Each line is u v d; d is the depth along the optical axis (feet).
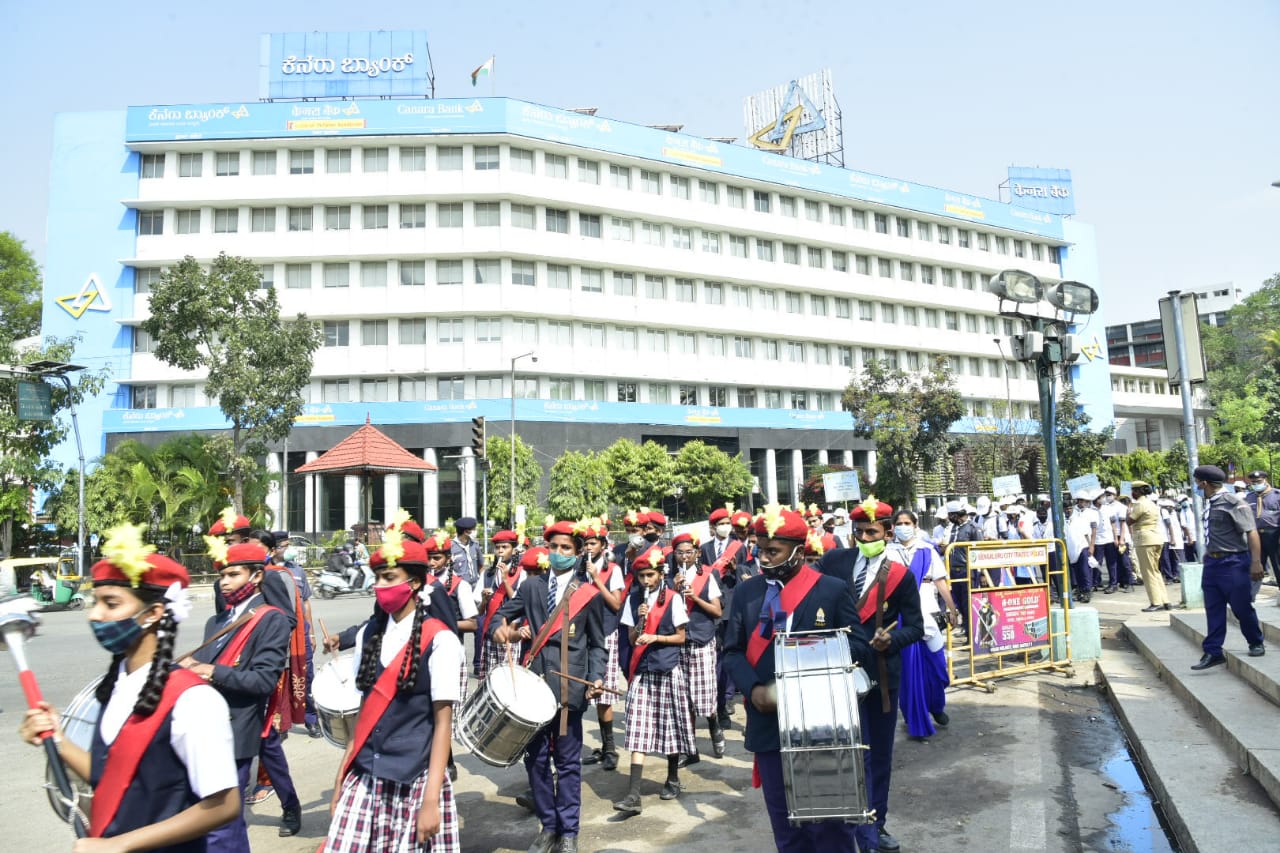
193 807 8.36
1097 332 232.12
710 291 181.47
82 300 151.02
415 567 12.11
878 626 16.52
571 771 17.61
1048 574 33.42
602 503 145.59
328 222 156.46
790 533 13.34
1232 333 273.75
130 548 8.52
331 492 154.71
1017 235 221.87
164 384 152.97
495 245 157.69
